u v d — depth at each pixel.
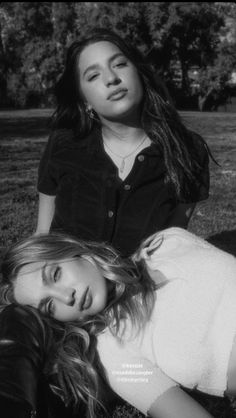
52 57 39.28
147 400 2.37
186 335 2.42
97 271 2.51
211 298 2.49
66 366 2.41
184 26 38.59
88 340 2.45
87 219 3.20
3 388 1.98
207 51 39.75
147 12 37.84
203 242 2.83
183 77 41.06
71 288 2.43
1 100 41.31
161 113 3.14
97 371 2.48
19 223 5.81
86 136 3.25
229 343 2.43
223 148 12.44
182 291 2.51
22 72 40.56
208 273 2.55
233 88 39.84
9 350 2.19
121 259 2.62
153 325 2.45
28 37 42.00
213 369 2.45
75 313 2.46
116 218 3.17
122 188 3.14
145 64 3.12
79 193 3.20
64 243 2.50
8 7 42.00
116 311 2.49
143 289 2.52
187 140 3.21
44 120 20.31
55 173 3.29
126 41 3.09
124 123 3.12
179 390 2.39
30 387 2.05
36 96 40.62
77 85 3.14
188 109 41.12
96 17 38.31
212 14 38.69
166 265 2.62
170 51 40.03
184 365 2.40
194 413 2.31
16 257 2.47
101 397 2.62
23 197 7.18
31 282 2.44
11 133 16.00
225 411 2.95
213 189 7.75
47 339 2.38
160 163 3.16
